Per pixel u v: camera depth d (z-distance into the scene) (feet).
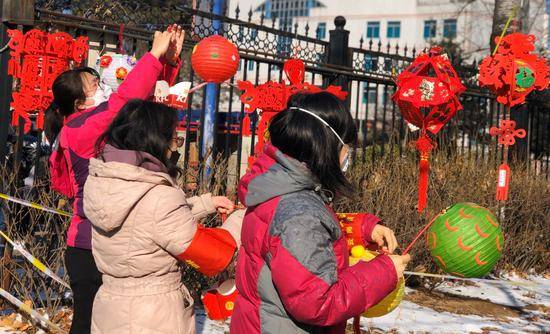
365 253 8.30
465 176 24.26
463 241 9.00
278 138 7.14
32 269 16.03
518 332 17.39
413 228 21.35
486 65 14.73
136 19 17.75
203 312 16.96
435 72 12.19
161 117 8.80
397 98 12.44
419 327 17.11
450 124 26.94
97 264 8.83
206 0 26.84
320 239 6.63
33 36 13.97
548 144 32.35
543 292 22.48
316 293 6.44
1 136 15.79
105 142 8.87
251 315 7.11
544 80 14.61
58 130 11.93
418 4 147.02
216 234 8.79
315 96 7.29
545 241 26.40
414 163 22.95
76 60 14.47
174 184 8.97
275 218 6.78
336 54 22.50
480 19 116.37
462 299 20.90
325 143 7.03
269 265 6.84
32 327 15.06
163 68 11.90
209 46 13.33
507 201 24.93
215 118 19.36
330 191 7.27
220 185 17.88
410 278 21.80
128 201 8.30
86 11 16.81
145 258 8.48
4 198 15.02
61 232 15.87
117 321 8.51
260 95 16.24
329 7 159.02
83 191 9.61
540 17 86.22
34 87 14.16
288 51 21.06
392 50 149.59
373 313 8.55
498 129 14.89
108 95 11.62
